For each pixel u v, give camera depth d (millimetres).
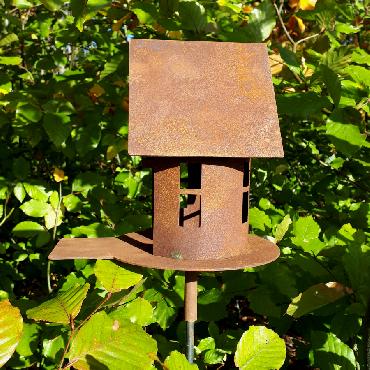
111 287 808
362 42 1513
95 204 1331
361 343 1005
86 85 1351
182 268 807
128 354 711
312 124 1448
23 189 1298
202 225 858
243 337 786
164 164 863
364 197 1471
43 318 735
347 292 911
